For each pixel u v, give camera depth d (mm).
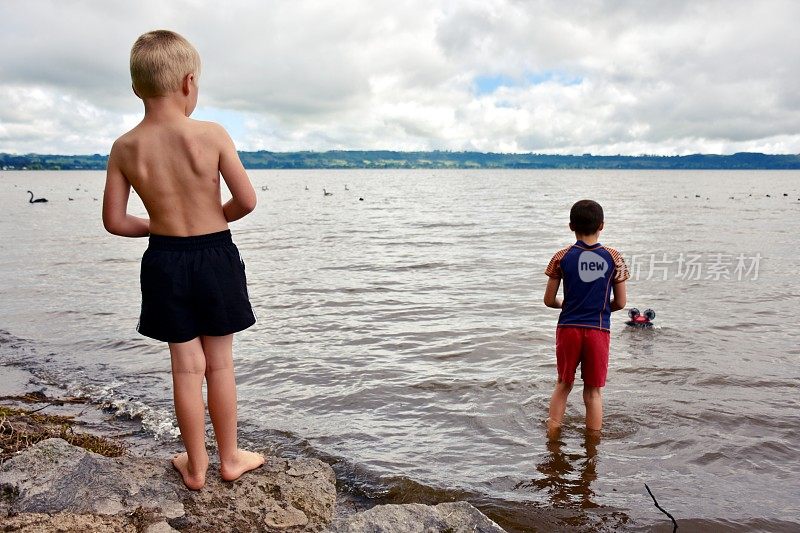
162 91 2799
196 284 2834
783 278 11375
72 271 12578
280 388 5605
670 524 3365
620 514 3475
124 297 9836
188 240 2820
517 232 21031
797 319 8102
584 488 3787
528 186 84938
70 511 2814
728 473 3977
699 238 18625
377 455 4227
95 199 49406
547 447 4371
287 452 4270
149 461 3293
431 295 9914
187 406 2965
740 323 7867
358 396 5375
